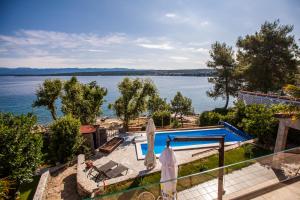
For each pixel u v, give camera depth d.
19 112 54.19
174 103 37.09
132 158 14.26
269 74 28.86
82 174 11.19
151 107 36.66
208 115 25.12
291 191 7.01
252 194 6.88
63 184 11.35
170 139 7.34
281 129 10.60
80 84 28.17
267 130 13.71
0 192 8.45
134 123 36.47
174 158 6.90
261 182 7.31
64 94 27.06
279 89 30.42
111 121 41.84
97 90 27.55
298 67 29.36
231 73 33.94
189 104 37.00
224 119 22.39
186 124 34.47
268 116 14.06
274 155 7.62
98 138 18.45
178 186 6.24
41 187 10.29
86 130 17.69
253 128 14.50
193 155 12.80
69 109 26.27
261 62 28.97
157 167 12.10
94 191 9.61
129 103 24.80
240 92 26.08
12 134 10.41
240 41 32.88
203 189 6.50
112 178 10.72
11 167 10.09
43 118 48.06
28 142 11.16
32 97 85.31
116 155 14.88
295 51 29.11
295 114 9.99
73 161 14.46
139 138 18.52
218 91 36.66
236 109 20.53
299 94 11.01
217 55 35.00
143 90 24.69
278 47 29.19
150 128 11.73
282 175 7.63
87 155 15.31
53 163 15.13
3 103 69.56
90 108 26.72
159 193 5.87
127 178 10.67
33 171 11.65
